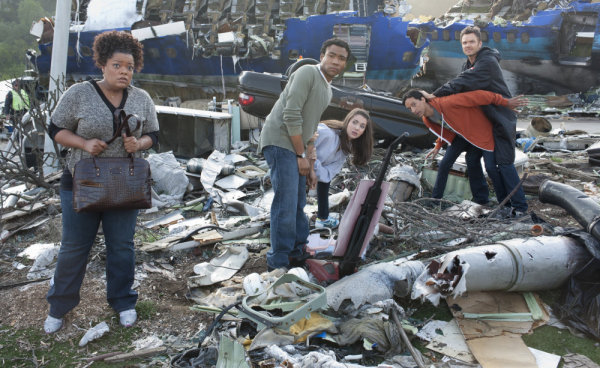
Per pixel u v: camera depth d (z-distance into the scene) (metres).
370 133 3.53
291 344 2.48
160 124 6.95
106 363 2.48
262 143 3.12
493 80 4.29
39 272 3.55
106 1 11.34
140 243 3.97
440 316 2.89
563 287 2.97
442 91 4.41
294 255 3.41
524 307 2.91
